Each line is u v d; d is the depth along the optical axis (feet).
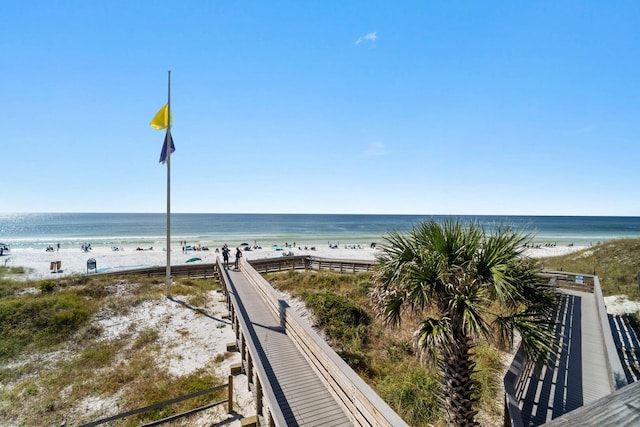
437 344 14.07
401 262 16.15
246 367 26.71
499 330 15.17
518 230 15.51
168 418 21.93
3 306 37.52
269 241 180.34
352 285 53.42
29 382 27.25
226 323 40.47
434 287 15.07
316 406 19.27
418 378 28.09
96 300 44.21
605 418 3.75
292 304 45.06
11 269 75.31
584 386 23.80
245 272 56.03
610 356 24.97
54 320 36.60
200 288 55.57
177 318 41.24
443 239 15.35
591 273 56.70
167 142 48.70
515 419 16.96
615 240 72.59
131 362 30.63
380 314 16.84
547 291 15.05
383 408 14.60
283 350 26.27
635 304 42.86
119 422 22.89
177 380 27.71
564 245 164.45
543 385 24.03
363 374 29.78
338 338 36.27
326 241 183.42
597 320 36.47
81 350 32.76
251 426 21.83
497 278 14.16
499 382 27.99
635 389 4.35
